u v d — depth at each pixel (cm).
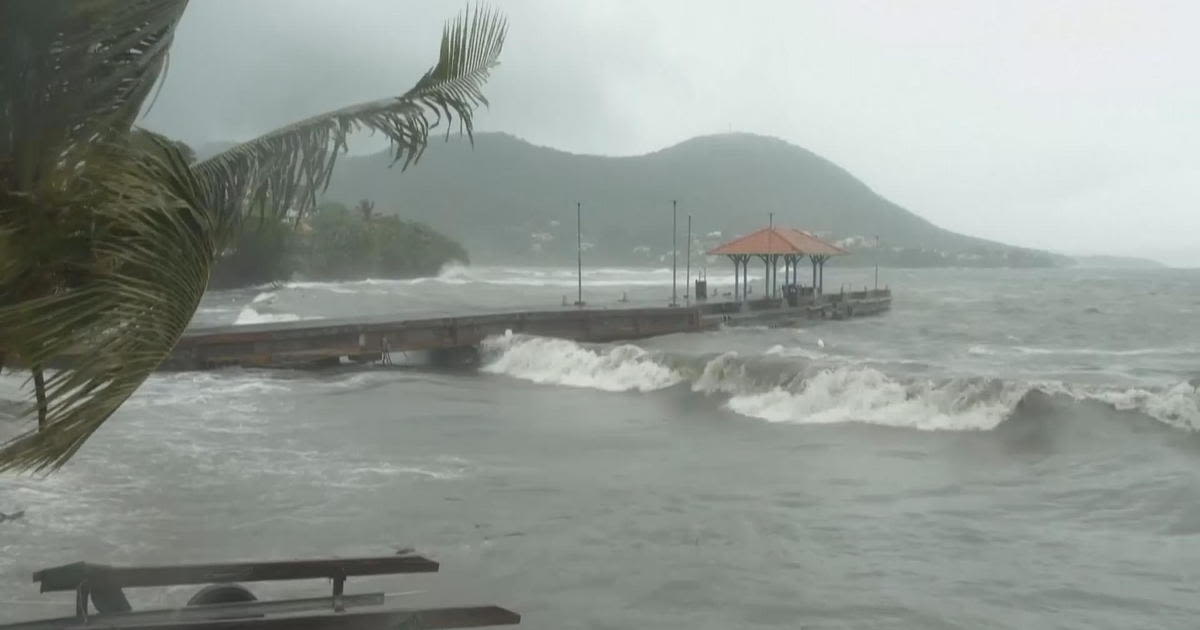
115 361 309
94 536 1050
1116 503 1207
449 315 3912
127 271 316
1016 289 11894
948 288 12562
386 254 14400
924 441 1691
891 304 7781
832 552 1010
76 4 297
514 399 2409
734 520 1136
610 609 838
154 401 2266
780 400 2152
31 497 1216
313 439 1742
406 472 1439
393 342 3494
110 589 388
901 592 879
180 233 331
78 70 306
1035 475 1398
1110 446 1559
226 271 8169
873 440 1720
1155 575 915
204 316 5394
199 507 1188
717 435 1819
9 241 299
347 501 1233
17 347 299
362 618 350
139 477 1354
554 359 3077
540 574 928
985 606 838
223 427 1875
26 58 296
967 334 4819
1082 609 830
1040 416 1770
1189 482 1264
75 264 311
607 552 1007
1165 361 3378
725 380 2425
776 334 4725
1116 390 1816
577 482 1368
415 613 356
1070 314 6481
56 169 306
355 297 7638
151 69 332
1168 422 1669
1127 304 7744
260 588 862
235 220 407
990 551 1010
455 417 2064
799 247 5503
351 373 3103
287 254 9256
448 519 1149
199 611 365
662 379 2627
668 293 9231
